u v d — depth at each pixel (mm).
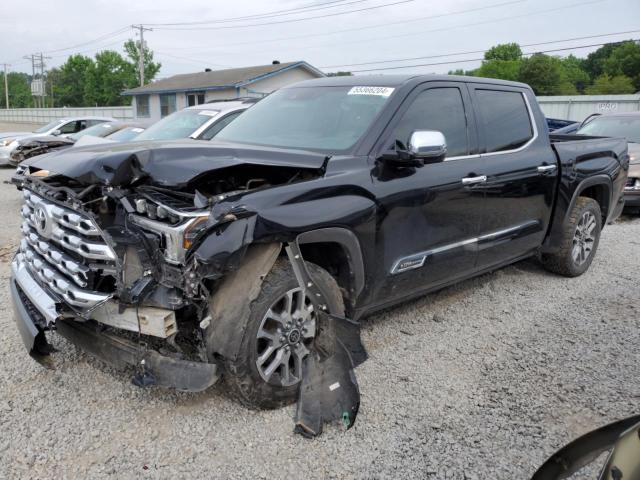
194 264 2758
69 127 16391
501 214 4664
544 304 5102
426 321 4633
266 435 3027
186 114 8852
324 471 2764
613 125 10867
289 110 4379
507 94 4977
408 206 3752
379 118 3807
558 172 5316
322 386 3154
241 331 2951
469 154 4383
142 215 2934
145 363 2922
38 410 3215
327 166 3408
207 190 3164
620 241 7750
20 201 10516
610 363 3939
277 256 3096
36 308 3236
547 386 3602
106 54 86375
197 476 2709
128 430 3047
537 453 2924
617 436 1864
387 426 3139
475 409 3324
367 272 3570
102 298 2855
